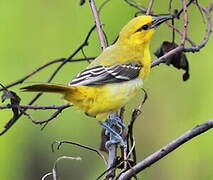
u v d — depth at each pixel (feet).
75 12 41.91
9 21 41.14
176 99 45.09
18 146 42.88
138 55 32.12
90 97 30.55
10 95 29.19
